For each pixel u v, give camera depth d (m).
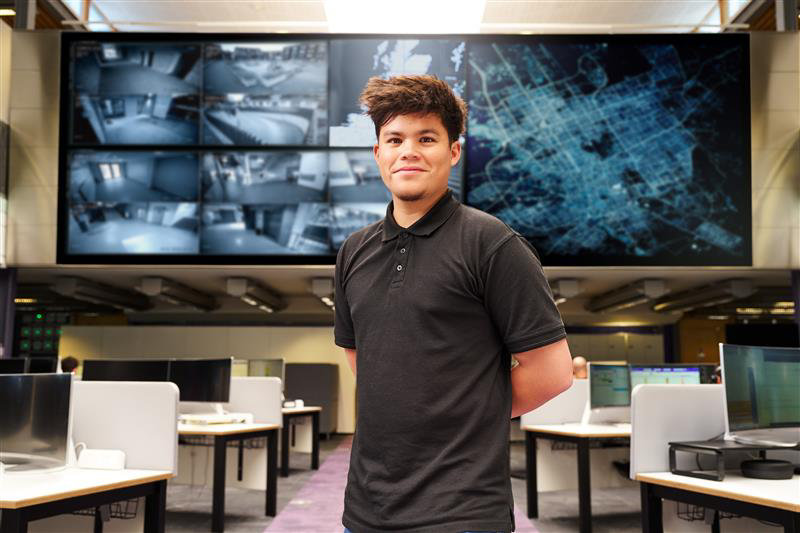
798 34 8.45
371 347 1.09
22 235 8.37
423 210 1.12
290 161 8.47
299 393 10.46
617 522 4.57
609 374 4.65
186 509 5.00
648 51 8.44
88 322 15.16
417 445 1.04
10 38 8.52
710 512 2.71
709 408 2.63
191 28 9.45
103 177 8.45
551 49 8.45
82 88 8.49
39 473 2.23
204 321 14.75
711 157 8.33
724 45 8.42
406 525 1.00
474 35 8.45
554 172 8.33
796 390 2.68
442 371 1.04
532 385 1.10
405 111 1.10
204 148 8.48
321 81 8.52
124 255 8.41
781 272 9.27
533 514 4.68
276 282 11.16
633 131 8.34
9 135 8.45
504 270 1.04
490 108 8.38
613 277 10.20
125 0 8.98
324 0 8.38
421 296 1.06
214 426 4.41
